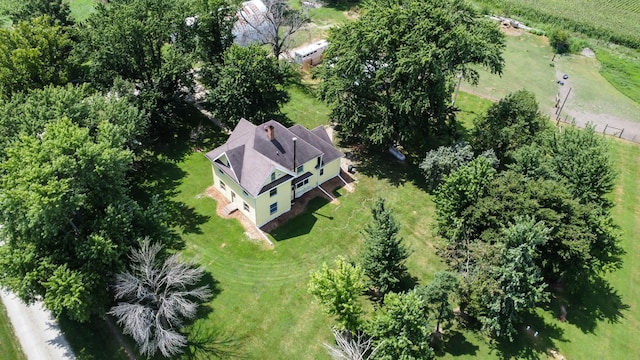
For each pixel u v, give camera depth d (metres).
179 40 53.38
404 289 37.16
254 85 48.78
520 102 45.91
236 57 48.69
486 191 36.41
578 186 37.88
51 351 32.22
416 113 45.41
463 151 44.47
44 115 38.94
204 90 60.56
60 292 28.34
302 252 40.09
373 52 46.12
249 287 37.06
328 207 44.75
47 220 28.47
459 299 33.09
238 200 42.97
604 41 76.62
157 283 32.31
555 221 33.31
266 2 60.50
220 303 35.69
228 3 54.34
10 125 38.72
